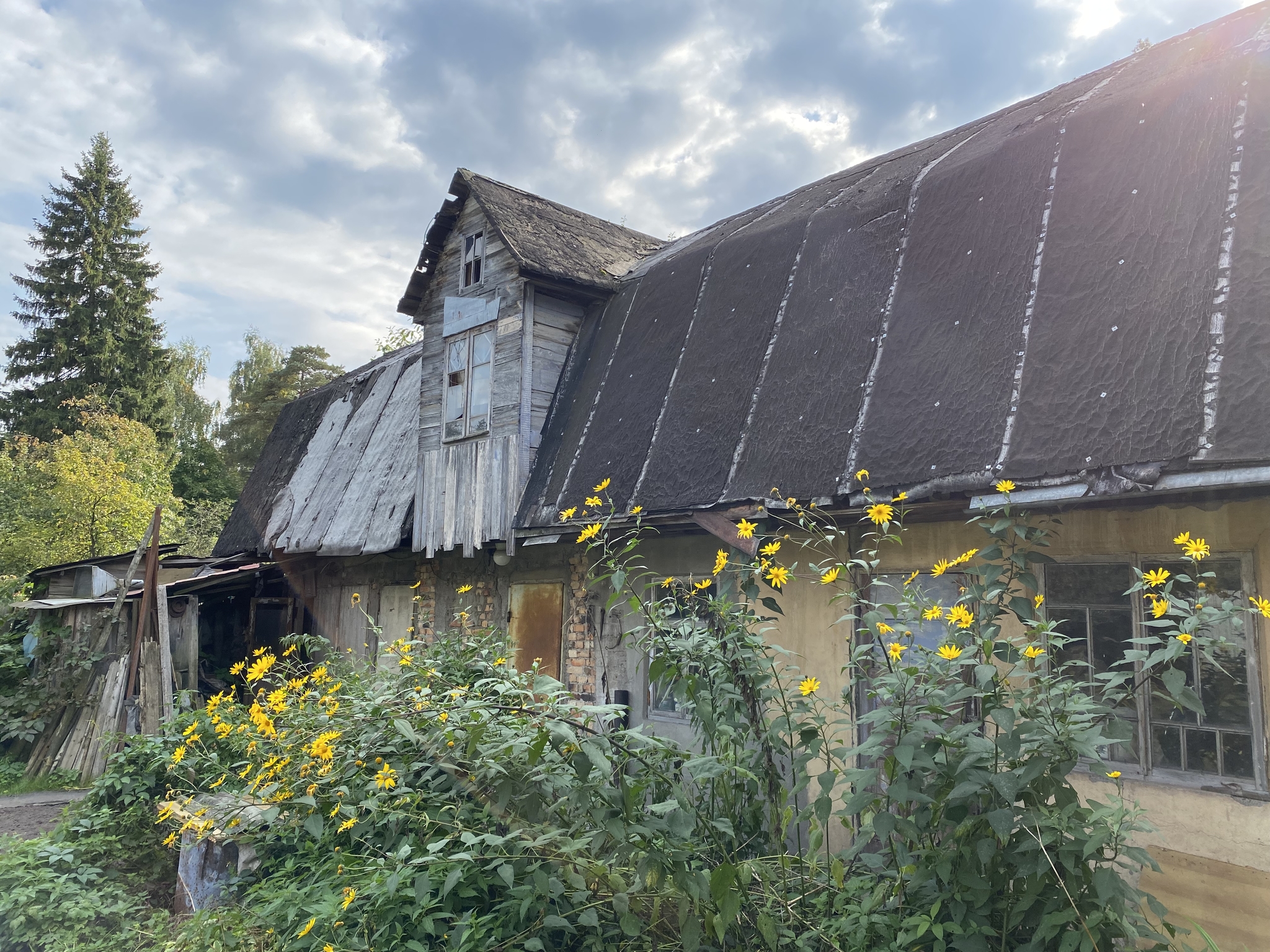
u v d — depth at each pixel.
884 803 2.78
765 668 3.43
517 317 8.50
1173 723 3.81
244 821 4.33
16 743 8.98
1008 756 2.44
